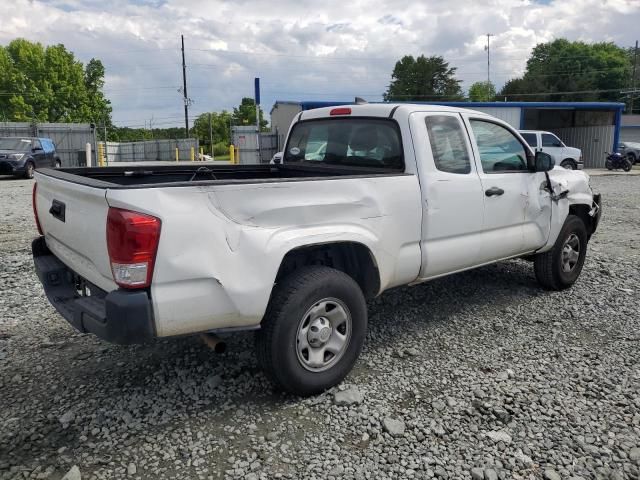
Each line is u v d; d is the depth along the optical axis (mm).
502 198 4891
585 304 5516
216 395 3680
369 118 4586
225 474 2902
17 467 2932
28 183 18109
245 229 3207
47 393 3693
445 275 4625
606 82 91188
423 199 4195
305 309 3477
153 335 2996
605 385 3848
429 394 3725
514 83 85875
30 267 6746
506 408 3539
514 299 5668
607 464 3006
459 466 2984
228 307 3180
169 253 2939
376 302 5570
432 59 85938
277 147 30203
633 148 35125
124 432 3262
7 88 61312
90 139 31031
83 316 3170
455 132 4586
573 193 5812
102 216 3000
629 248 8203
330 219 3605
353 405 3570
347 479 2875
